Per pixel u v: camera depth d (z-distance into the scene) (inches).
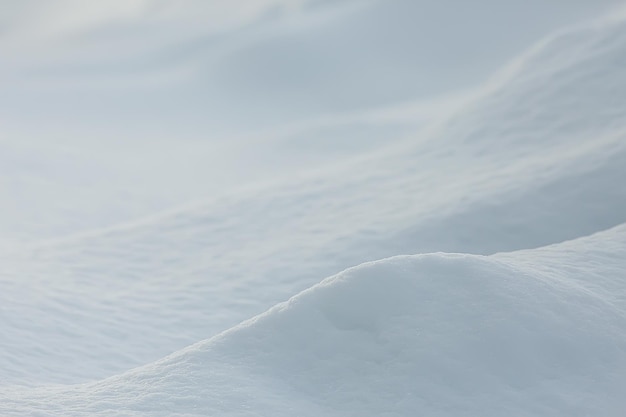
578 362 267.1
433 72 4670.3
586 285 332.2
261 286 594.2
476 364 263.3
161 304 563.5
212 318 536.4
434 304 280.5
